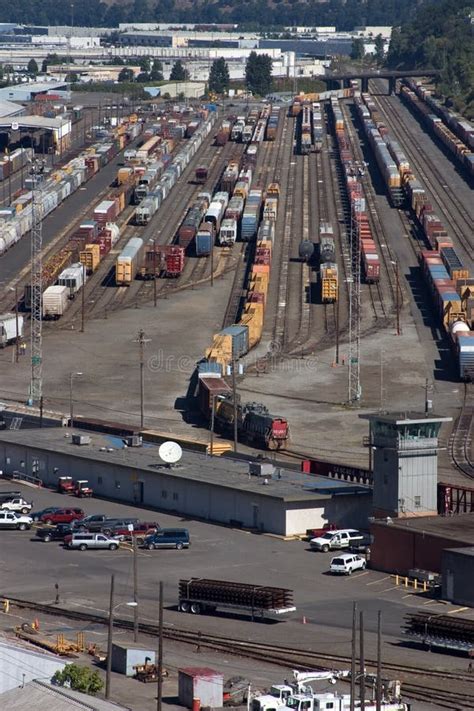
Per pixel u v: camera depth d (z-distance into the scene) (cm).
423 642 19038
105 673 17812
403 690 17175
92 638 19325
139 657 17825
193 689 16588
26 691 16038
